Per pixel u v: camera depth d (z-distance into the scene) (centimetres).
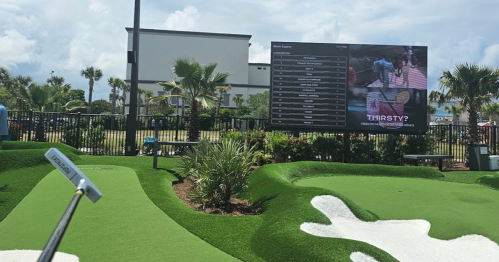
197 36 5019
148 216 514
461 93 1397
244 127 1345
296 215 490
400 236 518
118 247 403
